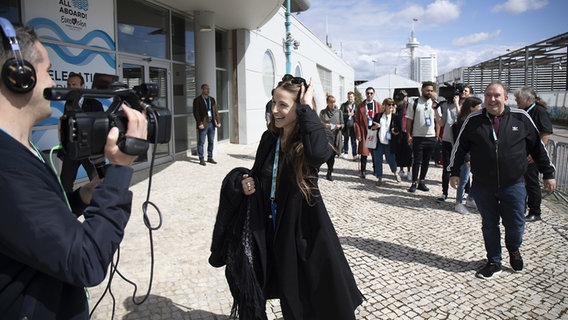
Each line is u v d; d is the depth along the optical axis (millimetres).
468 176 5914
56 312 1175
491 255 3770
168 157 9625
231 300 3182
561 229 5168
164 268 3732
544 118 5160
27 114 1167
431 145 7176
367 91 8414
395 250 4387
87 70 6863
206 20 9992
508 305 3234
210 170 8703
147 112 1344
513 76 28938
